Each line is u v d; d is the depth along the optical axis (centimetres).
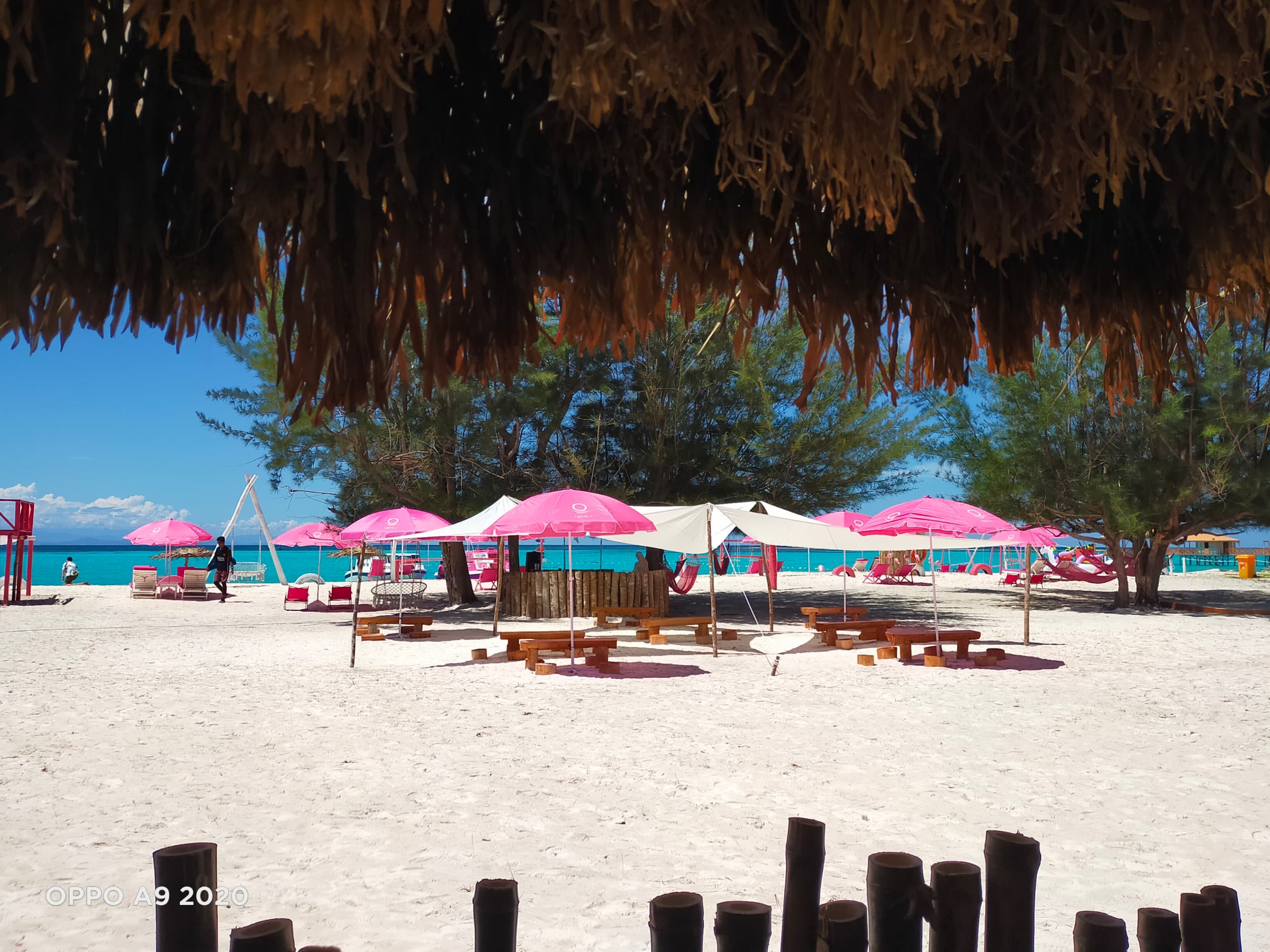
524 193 92
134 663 1406
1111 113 78
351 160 78
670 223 97
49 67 71
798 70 74
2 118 70
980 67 83
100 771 720
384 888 471
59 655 1494
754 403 2208
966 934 91
